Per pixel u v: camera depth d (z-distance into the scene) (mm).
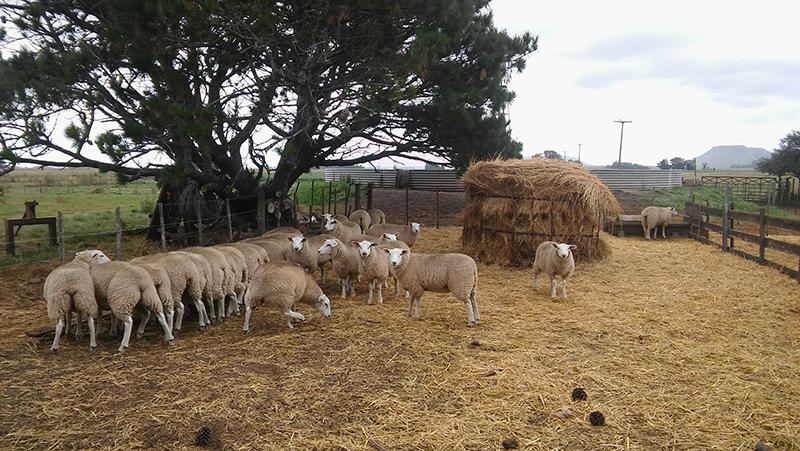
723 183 35812
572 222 13062
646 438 4449
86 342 6969
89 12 12531
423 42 11797
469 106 16406
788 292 9867
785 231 21828
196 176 13359
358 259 9523
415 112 16188
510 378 5695
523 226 13133
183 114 10508
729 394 5301
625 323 7895
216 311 9039
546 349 6695
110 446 4273
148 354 6473
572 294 9992
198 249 8305
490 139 16766
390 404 5051
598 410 4930
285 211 17516
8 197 29219
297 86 13164
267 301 7461
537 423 4703
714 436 4477
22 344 6816
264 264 7723
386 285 10852
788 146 39562
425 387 5453
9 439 4352
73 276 6422
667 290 10203
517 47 18359
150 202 23656
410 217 23750
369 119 15164
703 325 7762
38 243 14023
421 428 4586
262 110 13297
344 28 12062
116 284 6473
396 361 6203
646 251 15281
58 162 11664
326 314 8047
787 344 6895
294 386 5449
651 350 6656
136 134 10375
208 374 5777
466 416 4812
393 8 11578
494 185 13555
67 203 27219
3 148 10156
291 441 4359
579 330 7551
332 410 4926
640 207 26953
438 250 15125
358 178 34344
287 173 15672
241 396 5199
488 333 7391
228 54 11773
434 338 7121
